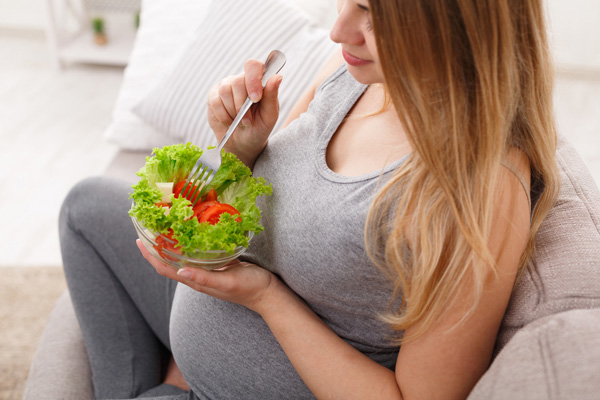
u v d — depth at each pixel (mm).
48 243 2059
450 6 597
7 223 2127
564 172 857
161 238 688
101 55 3250
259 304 785
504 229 663
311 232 756
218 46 1448
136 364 1071
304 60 1370
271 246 820
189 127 1467
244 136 862
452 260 658
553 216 787
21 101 2949
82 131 2744
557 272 698
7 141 2604
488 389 604
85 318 1068
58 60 3260
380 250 721
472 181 650
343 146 819
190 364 911
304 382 827
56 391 987
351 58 693
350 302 781
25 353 1626
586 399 513
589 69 3312
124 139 1631
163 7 1694
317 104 879
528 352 583
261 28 1426
